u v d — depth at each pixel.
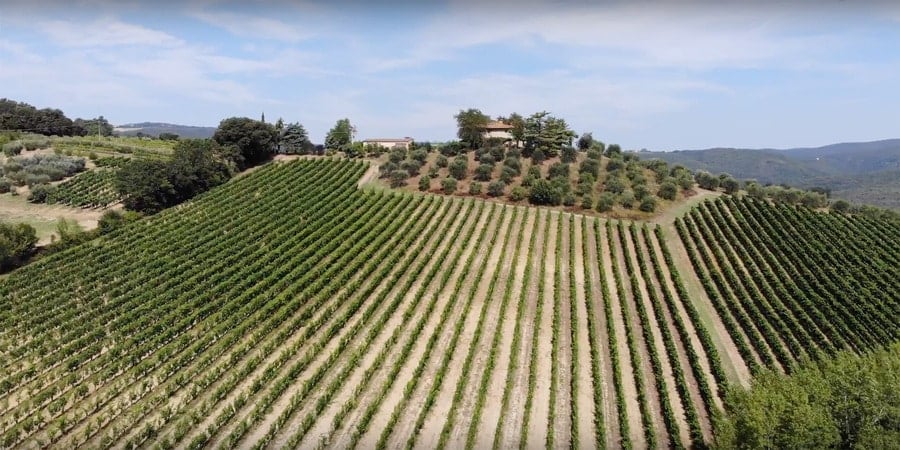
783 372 48.66
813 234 79.19
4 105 153.75
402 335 51.25
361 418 39.22
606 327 54.78
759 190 100.62
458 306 57.28
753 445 32.25
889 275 68.00
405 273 64.94
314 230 76.12
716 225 83.00
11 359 45.75
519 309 55.47
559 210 88.06
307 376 44.44
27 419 36.62
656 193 95.62
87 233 71.88
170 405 40.00
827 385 36.28
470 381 44.38
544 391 43.72
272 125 118.00
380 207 86.06
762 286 63.59
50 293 57.22
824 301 60.19
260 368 45.78
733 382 46.59
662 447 38.06
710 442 38.19
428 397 40.31
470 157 108.88
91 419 38.66
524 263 68.81
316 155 120.00
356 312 55.69
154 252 67.31
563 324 54.97
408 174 101.56
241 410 40.16
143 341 48.25
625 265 70.19
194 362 46.22
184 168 90.56
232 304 54.00
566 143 110.19
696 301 61.56
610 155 115.88
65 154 107.25
